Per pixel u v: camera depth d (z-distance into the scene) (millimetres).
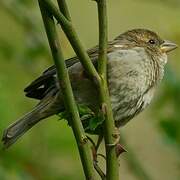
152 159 12789
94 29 13797
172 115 11758
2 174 10477
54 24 6828
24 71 12430
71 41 6887
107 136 7047
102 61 7117
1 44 12766
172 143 11672
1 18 13086
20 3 13109
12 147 10703
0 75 11188
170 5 13008
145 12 13625
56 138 10836
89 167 6883
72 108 6906
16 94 11305
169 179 12469
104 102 7051
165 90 11781
